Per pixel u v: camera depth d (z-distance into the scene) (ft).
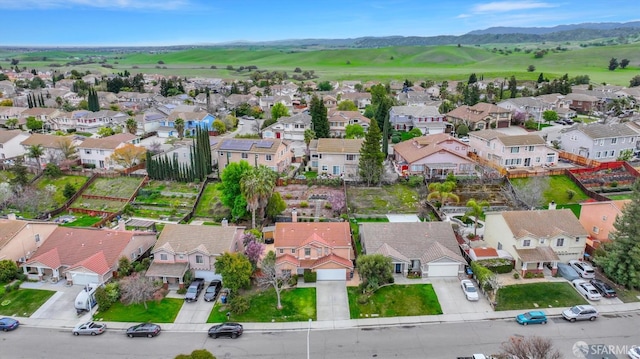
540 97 462.60
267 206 224.94
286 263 176.35
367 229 191.21
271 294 167.73
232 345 141.08
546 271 177.88
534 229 180.75
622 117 412.77
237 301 156.97
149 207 250.16
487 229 200.54
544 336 140.77
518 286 167.73
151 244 200.85
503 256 180.04
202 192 262.67
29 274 181.47
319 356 135.23
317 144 299.79
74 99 604.08
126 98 623.36
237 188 227.61
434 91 625.00
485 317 152.56
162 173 281.33
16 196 253.03
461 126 375.86
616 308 154.71
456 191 253.03
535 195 228.84
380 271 165.68
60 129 447.42
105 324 152.76
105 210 247.91
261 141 288.71
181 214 240.12
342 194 253.85
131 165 297.53
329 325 150.71
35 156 297.74
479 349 136.67
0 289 173.37
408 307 158.71
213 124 410.72
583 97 464.65
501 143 273.75
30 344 142.72
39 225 198.80
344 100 514.27
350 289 170.60
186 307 161.79
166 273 171.42
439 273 176.35
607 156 288.30
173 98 616.39
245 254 181.78
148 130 421.59
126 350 139.33
